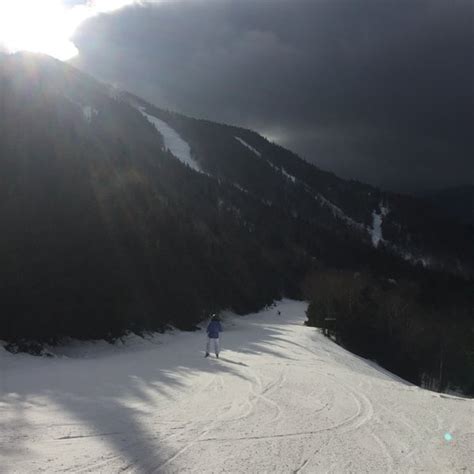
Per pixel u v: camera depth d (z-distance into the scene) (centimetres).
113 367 1338
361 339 3547
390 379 2019
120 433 627
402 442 679
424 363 4119
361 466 559
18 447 541
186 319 3044
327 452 604
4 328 1564
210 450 577
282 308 6956
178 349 2011
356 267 12200
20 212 1756
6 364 1299
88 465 496
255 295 5888
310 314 4425
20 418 673
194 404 852
